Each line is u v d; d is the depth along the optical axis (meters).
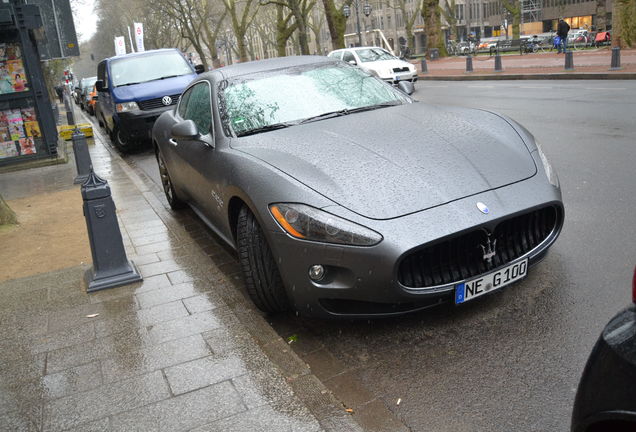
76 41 15.62
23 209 7.25
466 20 90.56
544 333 3.12
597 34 33.31
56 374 3.08
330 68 4.90
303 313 3.28
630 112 9.88
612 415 1.40
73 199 7.57
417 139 3.63
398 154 3.43
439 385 2.80
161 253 4.94
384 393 2.80
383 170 3.27
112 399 2.79
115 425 2.59
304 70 4.81
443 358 3.02
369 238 2.91
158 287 4.14
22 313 3.91
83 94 27.14
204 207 4.75
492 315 3.38
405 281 2.98
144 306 3.83
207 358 3.08
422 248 2.90
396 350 3.16
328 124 4.04
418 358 3.05
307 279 3.11
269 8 67.12
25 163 10.87
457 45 48.50
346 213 3.02
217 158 4.02
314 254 3.03
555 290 3.59
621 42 23.20
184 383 2.87
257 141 3.90
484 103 13.35
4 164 10.81
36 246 5.50
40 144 10.98
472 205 3.06
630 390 1.36
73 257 5.03
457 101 14.35
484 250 3.06
